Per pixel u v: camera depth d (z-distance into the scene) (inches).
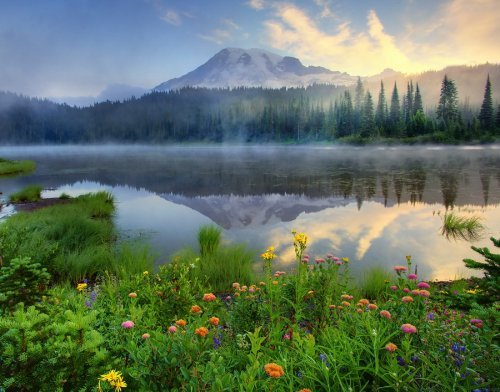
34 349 68.1
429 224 559.5
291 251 409.7
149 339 83.4
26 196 870.4
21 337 70.0
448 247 422.0
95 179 1471.5
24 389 65.8
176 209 761.0
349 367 80.6
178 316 151.6
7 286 111.3
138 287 173.3
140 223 604.1
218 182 1293.1
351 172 1510.8
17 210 709.9
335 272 157.8
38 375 65.7
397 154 2783.0
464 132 3747.5
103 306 153.1
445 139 3740.2
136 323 113.6
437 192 916.6
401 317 100.0
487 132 3713.1
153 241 472.1
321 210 716.7
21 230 302.4
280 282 159.3
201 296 187.3
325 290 142.4
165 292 165.2
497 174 1295.5
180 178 1457.9
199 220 632.4
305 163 2134.6
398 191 949.2
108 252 359.9
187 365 75.7
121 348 87.9
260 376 77.4
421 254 393.7
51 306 122.4
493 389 73.7
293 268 338.3
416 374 82.4
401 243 440.8
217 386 68.8
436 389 77.0
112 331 108.4
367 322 92.6
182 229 553.3
